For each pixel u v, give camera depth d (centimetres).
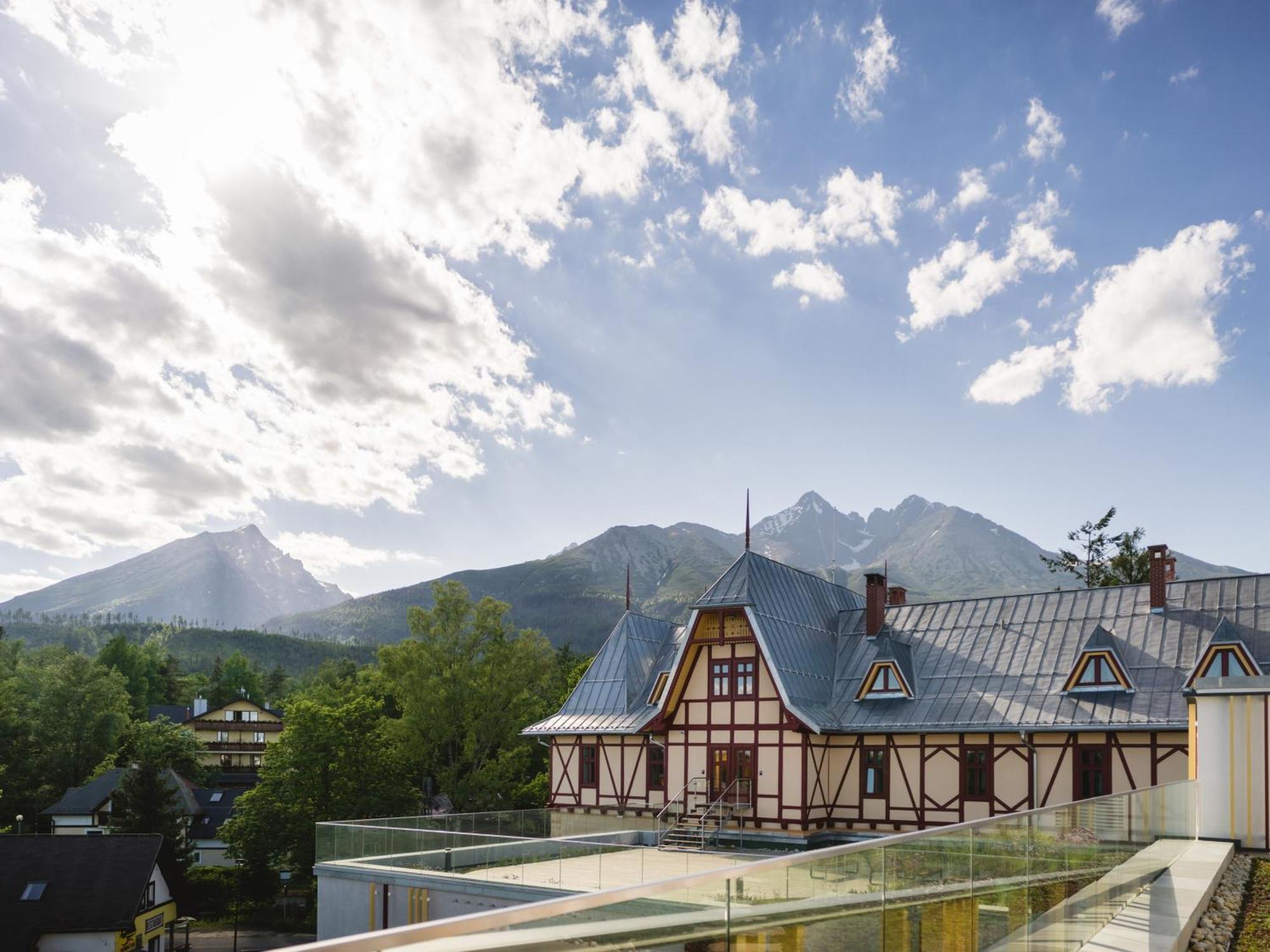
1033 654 3050
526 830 3225
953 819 2920
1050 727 2761
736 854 2969
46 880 4522
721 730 3250
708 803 3225
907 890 643
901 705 3112
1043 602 3212
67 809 6944
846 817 3122
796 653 3262
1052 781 2775
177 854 5753
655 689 3541
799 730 3062
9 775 7706
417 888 2773
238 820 5172
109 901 4456
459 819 3042
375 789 5122
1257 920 1089
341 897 2989
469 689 5719
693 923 484
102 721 8438
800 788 3038
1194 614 2870
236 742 9375
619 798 3547
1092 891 944
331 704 7188
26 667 10162
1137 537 5388
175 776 7306
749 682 3212
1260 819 1569
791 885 550
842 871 587
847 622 3600
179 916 5088
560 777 3725
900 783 3034
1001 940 746
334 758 5094
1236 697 1611
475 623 5944
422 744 5688
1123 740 2681
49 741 8250
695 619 3325
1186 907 1045
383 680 6069
